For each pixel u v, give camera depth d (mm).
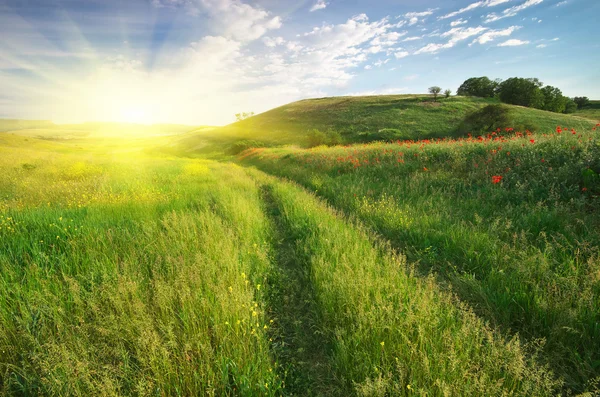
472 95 76562
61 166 16031
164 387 2215
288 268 4438
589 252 3510
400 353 2398
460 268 4000
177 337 2656
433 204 6426
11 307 2891
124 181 11016
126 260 3814
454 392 2031
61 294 3092
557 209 4734
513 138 10047
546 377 2033
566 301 2785
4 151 25891
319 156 16250
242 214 6387
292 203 7676
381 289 3232
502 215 5121
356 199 7461
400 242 4984
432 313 2773
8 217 4949
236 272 3635
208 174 14648
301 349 2754
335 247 4441
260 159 25578
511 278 3355
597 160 5703
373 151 13430
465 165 8500
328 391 2361
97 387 2047
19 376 2328
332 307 3074
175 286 3279
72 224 4969
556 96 66062
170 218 5559
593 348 2439
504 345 2418
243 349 2547
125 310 2943
